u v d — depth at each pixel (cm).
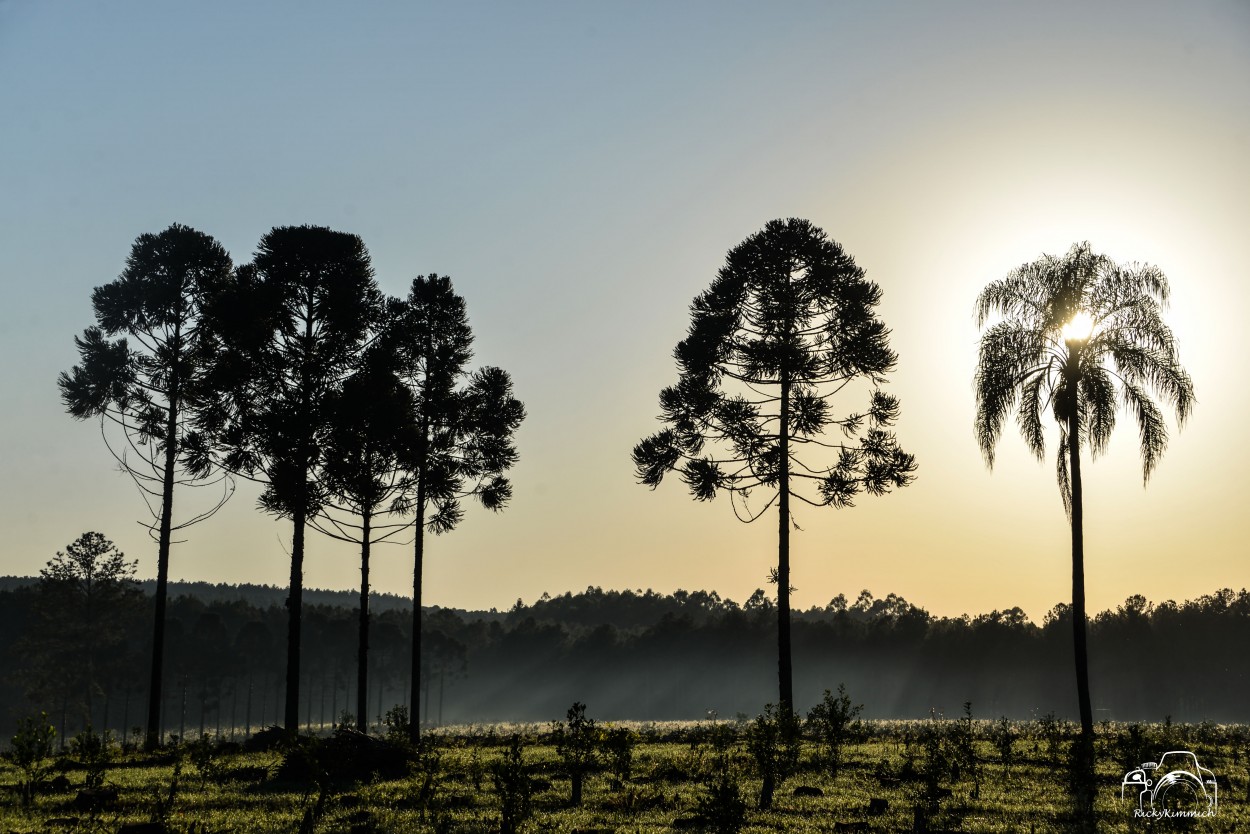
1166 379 2597
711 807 1485
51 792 2033
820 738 3112
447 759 2444
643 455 3612
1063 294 2634
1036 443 2672
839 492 3459
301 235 3700
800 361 3453
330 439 3600
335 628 14088
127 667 10619
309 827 1552
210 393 3612
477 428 3944
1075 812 1709
